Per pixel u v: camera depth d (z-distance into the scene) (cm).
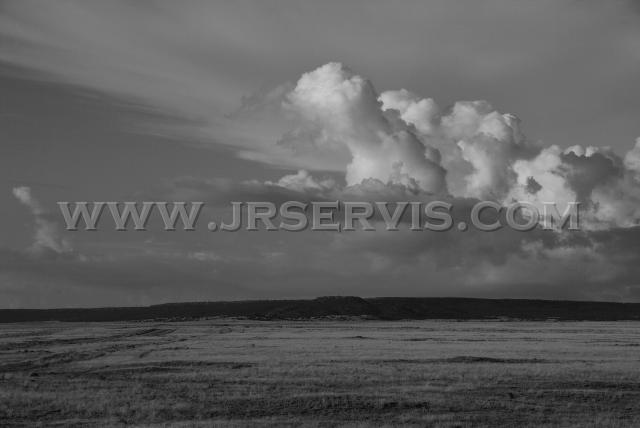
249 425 3014
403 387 4038
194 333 11538
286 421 3122
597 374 4591
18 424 3042
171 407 3400
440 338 9394
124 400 3553
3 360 5719
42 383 4150
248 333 11400
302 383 4175
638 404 3631
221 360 5519
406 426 3042
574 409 3469
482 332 11812
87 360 5747
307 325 16612
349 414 3338
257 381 4250
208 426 2973
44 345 7850
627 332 11956
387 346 7388
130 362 5400
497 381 4297
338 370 4762
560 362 5475
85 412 3288
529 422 3161
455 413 3366
